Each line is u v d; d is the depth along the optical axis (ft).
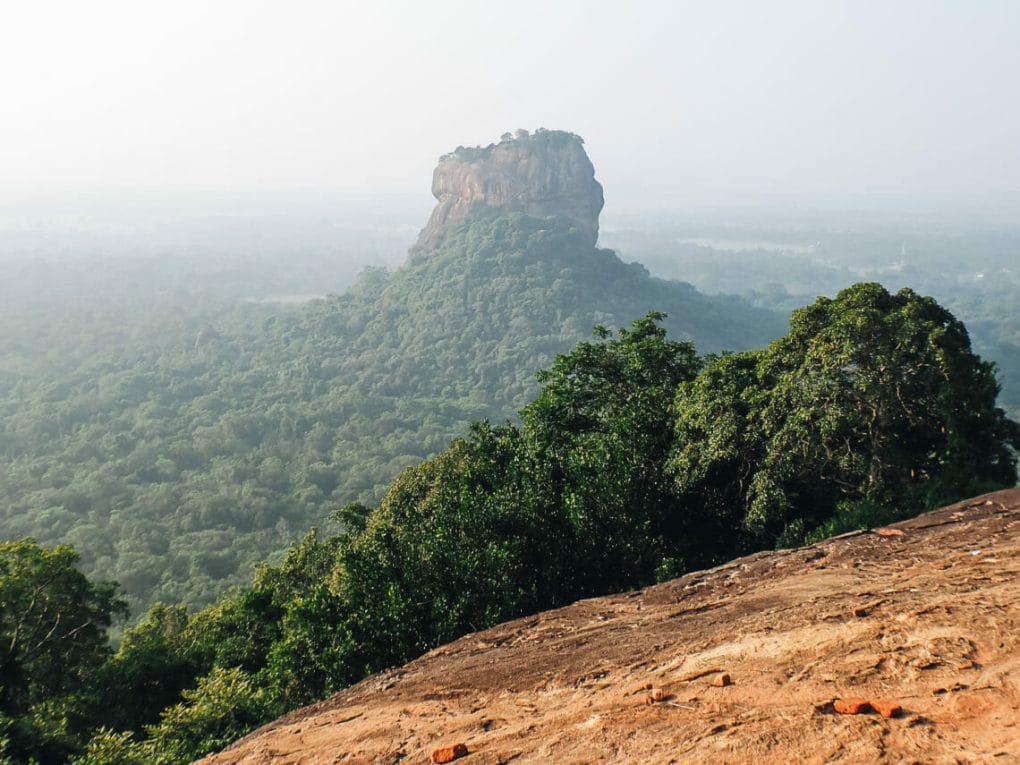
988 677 12.39
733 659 16.94
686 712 14.33
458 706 20.15
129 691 64.64
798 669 15.06
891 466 48.01
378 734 19.47
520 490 48.42
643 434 55.52
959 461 46.68
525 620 30.17
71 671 67.26
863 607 18.17
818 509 51.44
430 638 39.27
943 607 16.47
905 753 10.65
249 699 47.06
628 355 71.41
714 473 53.31
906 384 47.24
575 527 44.83
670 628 22.70
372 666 38.86
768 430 49.37
